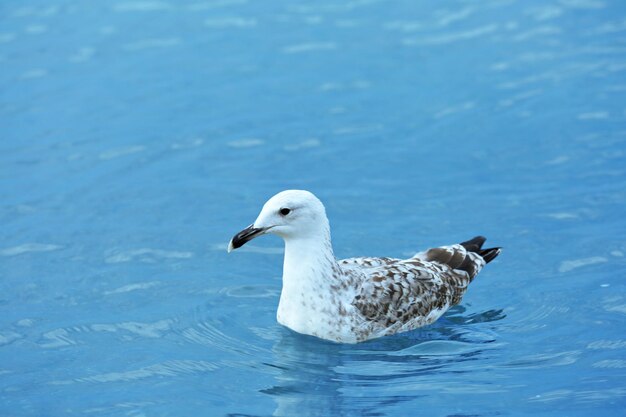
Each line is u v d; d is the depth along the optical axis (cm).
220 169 1759
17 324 1316
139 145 1852
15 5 2494
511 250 1495
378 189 1684
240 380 1183
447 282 1348
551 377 1171
